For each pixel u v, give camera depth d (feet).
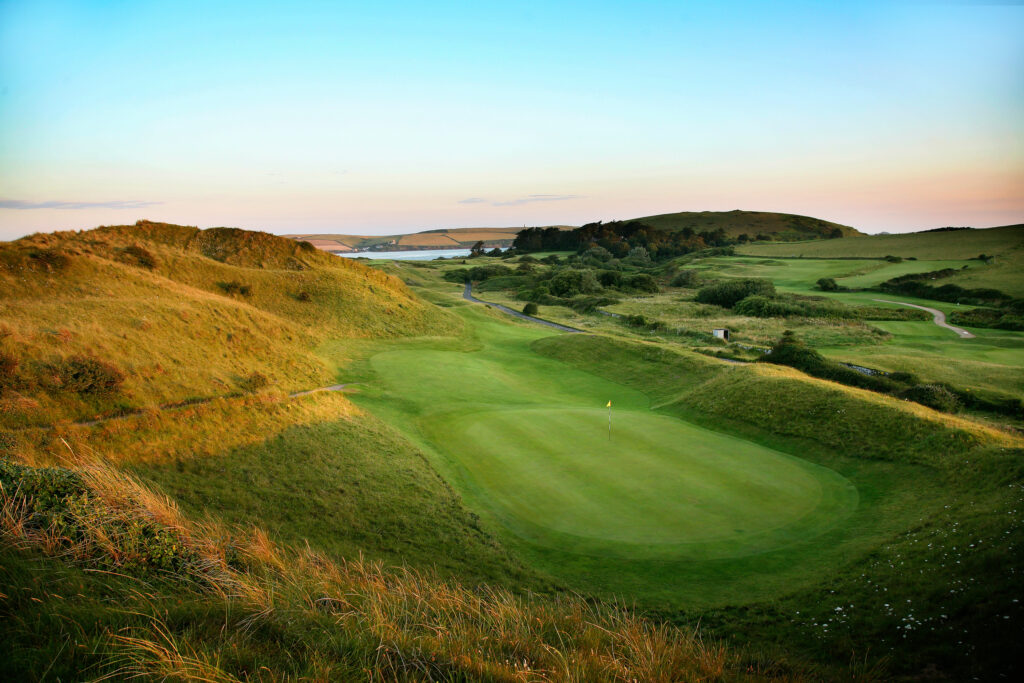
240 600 21.83
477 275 491.72
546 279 446.60
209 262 183.32
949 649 33.45
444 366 147.54
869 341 212.02
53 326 87.35
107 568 23.54
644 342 168.35
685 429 90.22
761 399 97.66
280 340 137.59
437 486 66.64
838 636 38.04
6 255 119.65
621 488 65.92
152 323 106.11
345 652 19.07
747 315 295.07
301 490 61.77
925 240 534.37
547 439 84.79
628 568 49.57
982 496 56.65
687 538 54.39
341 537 52.65
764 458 76.07
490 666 19.83
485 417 97.86
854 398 88.74
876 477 68.90
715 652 31.12
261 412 80.33
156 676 15.65
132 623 18.48
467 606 28.25
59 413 68.39
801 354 161.27
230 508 55.26
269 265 207.31
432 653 19.85
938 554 45.70
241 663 17.47
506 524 58.39
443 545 52.95
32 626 16.94
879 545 50.90
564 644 25.13
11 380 69.26
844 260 477.36
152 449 64.85
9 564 20.57
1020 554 41.09
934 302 299.58
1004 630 33.50
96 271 129.39
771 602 43.88
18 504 25.95
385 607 25.70
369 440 80.12
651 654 24.21
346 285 202.28
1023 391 137.69
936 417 78.64
